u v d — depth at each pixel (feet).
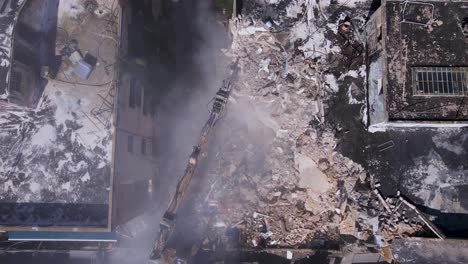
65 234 45.44
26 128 44.73
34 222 43.96
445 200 49.52
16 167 44.52
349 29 51.65
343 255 51.93
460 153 49.44
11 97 39.34
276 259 53.78
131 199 50.24
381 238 50.26
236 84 54.95
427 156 49.90
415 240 49.73
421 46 44.11
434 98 43.57
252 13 52.70
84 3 44.70
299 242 52.80
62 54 44.42
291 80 53.01
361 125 51.01
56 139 44.52
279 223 53.21
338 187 51.70
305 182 52.75
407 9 44.47
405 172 50.16
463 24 44.11
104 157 44.24
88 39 44.60
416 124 44.11
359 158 50.93
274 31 52.90
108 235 45.88
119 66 44.01
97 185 44.16
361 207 51.06
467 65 43.70
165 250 50.49
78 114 44.57
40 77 44.14
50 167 44.42
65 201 44.14
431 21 44.19
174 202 49.73
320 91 52.01
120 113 44.88
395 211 49.96
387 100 43.52
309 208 52.90
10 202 44.21
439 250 49.37
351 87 51.44
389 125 46.68
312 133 51.98
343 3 51.93
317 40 52.26
